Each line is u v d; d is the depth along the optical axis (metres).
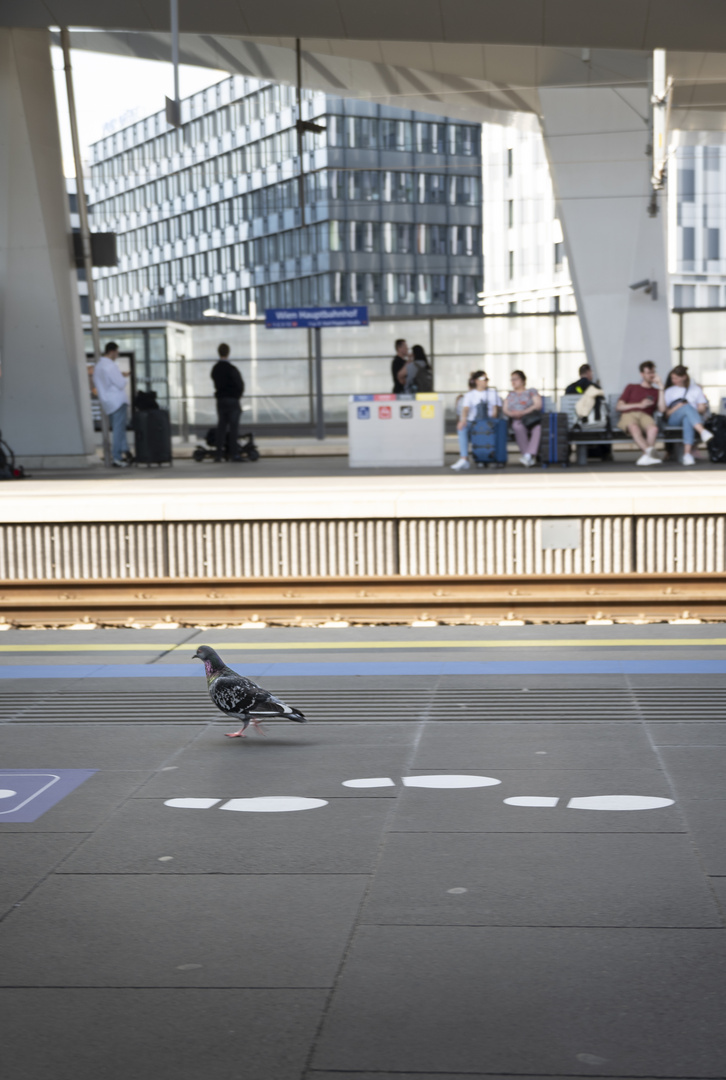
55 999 3.45
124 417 20.80
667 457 18.73
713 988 3.44
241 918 3.99
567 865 4.42
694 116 26.12
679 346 28.23
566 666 8.07
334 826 4.91
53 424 20.53
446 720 6.72
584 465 17.83
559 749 6.07
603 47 18.58
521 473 16.22
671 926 3.86
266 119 112.31
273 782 5.57
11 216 19.95
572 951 3.69
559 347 29.83
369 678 7.81
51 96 20.05
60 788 5.52
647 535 11.05
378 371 31.19
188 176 123.56
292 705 7.12
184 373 28.98
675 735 6.30
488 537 11.21
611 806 5.12
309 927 3.91
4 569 11.71
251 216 115.94
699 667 7.95
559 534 11.09
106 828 4.94
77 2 18.59
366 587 10.41
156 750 6.18
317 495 12.23
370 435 18.70
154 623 10.04
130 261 135.00
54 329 20.30
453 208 111.62
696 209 98.81
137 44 21.88
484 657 8.42
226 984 3.52
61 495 13.55
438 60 22.48
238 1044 3.18
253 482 15.33
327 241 107.62
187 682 7.81
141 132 129.62
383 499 11.28
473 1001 3.39
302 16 18.44
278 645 9.02
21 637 9.57
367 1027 3.26
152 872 4.42
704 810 5.04
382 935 3.83
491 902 4.09
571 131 21.78
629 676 7.74
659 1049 3.12
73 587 10.59
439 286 112.12
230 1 18.27
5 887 4.29
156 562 11.55
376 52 22.48
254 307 117.25
